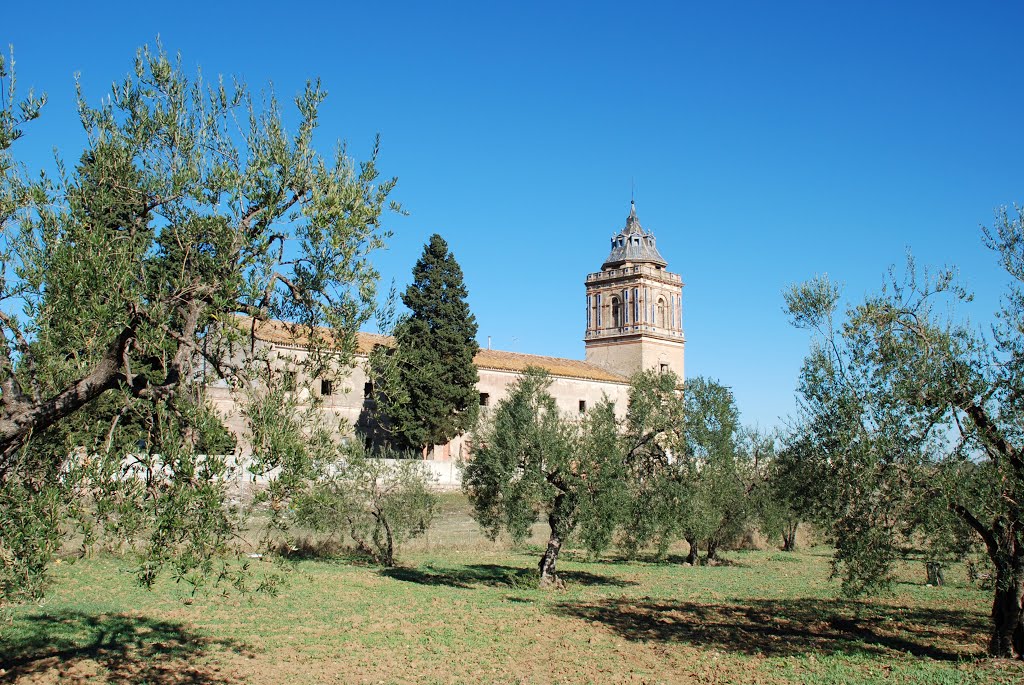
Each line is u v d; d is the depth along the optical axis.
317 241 11.70
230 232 11.38
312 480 11.14
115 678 16.47
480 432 32.16
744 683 17.08
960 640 21.56
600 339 102.69
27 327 10.44
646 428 36.44
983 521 16.97
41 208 10.86
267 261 11.47
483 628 23.20
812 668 18.33
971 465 16.33
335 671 17.88
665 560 44.16
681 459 36.81
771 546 53.78
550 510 31.06
